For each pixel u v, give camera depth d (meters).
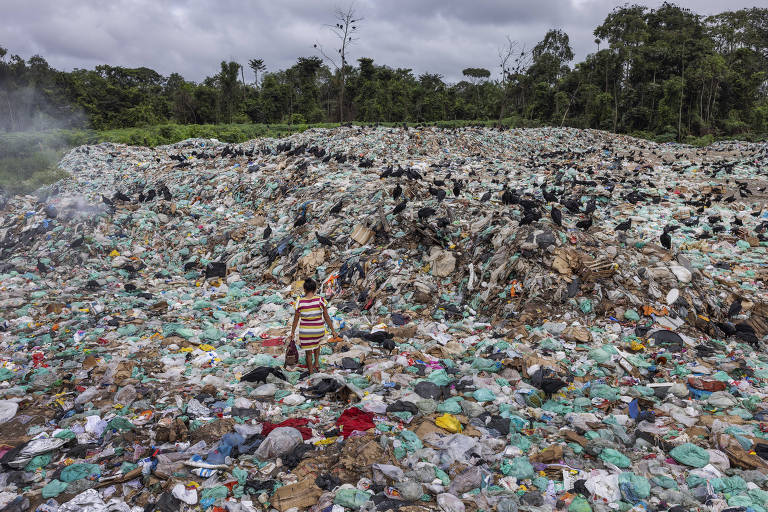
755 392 5.62
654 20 66.25
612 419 5.06
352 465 4.28
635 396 5.62
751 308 8.05
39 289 10.26
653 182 17.92
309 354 6.21
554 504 3.88
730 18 64.56
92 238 12.51
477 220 11.02
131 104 72.31
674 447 4.55
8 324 8.20
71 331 7.87
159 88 96.56
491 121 67.00
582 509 3.77
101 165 23.12
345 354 6.91
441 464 4.32
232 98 71.38
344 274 10.05
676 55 55.28
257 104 68.94
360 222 11.71
